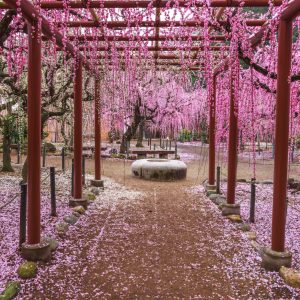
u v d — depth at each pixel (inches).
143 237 190.1
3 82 257.0
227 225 214.7
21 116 354.3
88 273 142.3
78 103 248.1
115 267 148.9
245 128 299.3
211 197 290.0
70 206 246.4
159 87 552.7
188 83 488.4
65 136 606.2
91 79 394.0
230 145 236.8
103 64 313.3
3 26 142.3
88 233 195.0
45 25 164.9
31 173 153.1
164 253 166.4
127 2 150.3
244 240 186.1
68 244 175.9
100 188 325.1
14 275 136.1
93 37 209.0
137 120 575.8
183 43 203.3
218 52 267.4
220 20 173.8
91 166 480.1
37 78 154.1
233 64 196.9
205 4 145.5
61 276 138.7
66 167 453.4
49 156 582.6
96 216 232.4
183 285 133.3
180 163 414.3
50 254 156.7
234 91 233.6
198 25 173.0
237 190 327.3
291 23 143.5
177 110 586.2
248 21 177.6
